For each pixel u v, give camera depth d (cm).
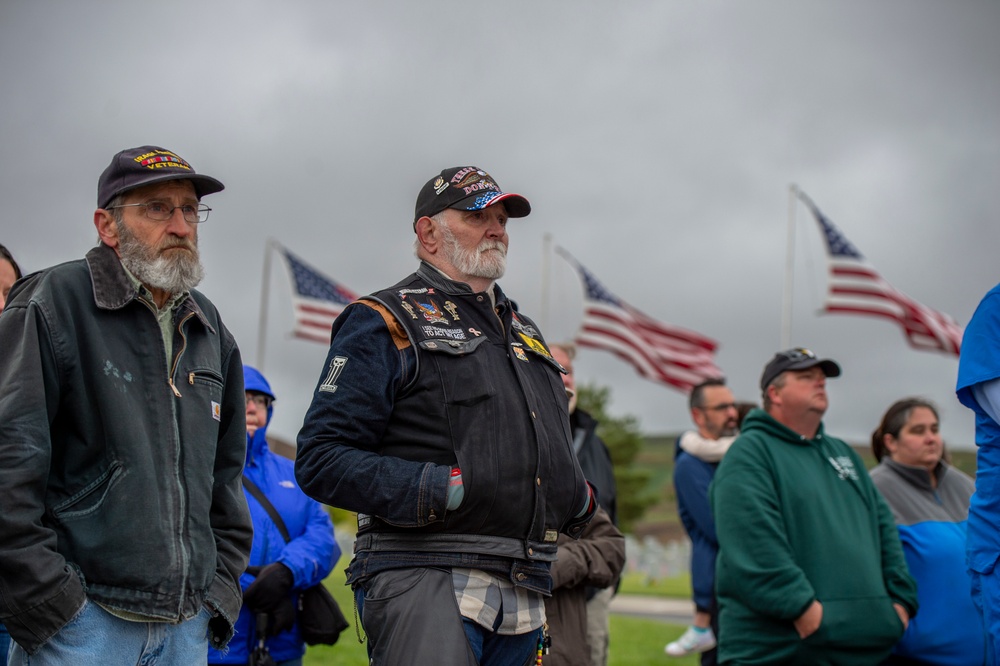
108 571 300
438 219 370
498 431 337
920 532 595
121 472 306
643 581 2761
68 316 310
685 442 716
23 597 284
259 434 495
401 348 339
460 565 327
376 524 342
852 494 563
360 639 349
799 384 564
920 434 614
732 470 554
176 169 331
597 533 503
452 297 363
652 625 1391
